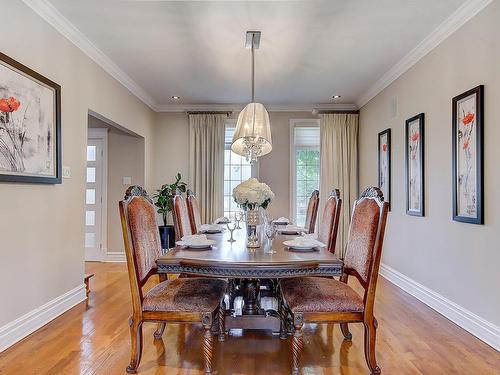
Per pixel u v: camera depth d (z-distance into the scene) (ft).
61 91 10.32
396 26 10.37
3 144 7.86
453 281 10.03
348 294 7.00
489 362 7.41
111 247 18.26
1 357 7.50
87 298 11.66
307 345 8.19
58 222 10.19
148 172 18.84
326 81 15.51
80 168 11.42
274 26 10.39
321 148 19.27
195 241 7.94
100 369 7.00
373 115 16.93
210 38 11.20
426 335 8.80
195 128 19.52
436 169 11.07
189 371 6.97
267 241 8.78
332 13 9.64
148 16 9.83
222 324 8.34
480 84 8.93
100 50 12.12
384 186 15.38
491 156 8.50
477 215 8.89
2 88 7.82
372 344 6.70
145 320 6.83
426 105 11.74
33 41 9.03
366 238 6.98
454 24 9.89
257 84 15.92
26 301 8.77
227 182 20.21
